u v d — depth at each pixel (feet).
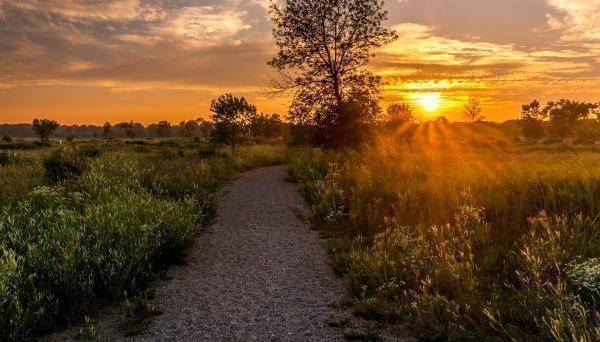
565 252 17.93
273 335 15.14
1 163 59.88
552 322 13.03
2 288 15.24
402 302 16.83
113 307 17.56
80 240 20.92
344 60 81.46
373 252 22.71
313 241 28.12
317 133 80.38
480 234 22.68
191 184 40.78
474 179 33.37
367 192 35.17
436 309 15.72
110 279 18.38
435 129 259.80
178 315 16.97
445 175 37.78
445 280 17.94
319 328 15.64
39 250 19.31
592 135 277.64
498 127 326.03
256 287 20.10
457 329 14.44
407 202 30.71
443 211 27.68
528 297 15.49
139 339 14.93
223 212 38.09
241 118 105.81
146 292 18.79
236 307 17.74
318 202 36.83
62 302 16.55
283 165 88.94
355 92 80.64
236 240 28.76
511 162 48.19
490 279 18.66
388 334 14.93
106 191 31.01
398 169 44.24
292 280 20.99
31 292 16.66
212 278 21.43
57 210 25.95
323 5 78.13
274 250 26.30
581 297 15.74
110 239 21.53
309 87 82.43
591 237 19.36
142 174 42.22
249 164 82.17
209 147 92.07
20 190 35.42
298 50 81.71
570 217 23.77
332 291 19.42
